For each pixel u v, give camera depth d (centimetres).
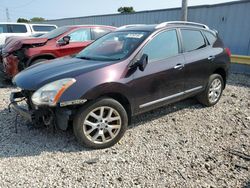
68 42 714
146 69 377
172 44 425
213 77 505
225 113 491
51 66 376
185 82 441
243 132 411
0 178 279
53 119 331
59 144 354
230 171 302
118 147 353
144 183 277
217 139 384
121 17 1577
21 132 387
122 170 299
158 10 1281
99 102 335
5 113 463
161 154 336
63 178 282
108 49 407
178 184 276
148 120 446
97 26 795
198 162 319
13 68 664
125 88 352
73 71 336
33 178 281
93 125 338
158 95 400
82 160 318
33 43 676
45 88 315
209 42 502
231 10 973
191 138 385
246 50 948
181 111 494
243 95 621
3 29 1373
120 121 355
